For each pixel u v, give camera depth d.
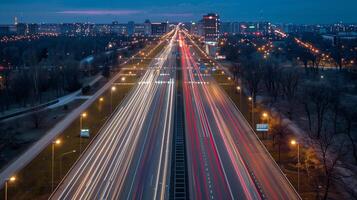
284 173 121.38
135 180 117.50
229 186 112.81
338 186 111.62
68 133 166.38
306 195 106.38
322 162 127.38
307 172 120.06
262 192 108.75
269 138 156.25
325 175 114.88
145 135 164.00
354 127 170.50
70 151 143.38
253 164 129.62
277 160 132.50
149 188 111.88
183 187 112.56
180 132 168.00
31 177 120.12
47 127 176.75
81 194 108.19
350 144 149.12
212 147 147.62
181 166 128.75
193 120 187.12
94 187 112.62
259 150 143.38
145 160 134.62
